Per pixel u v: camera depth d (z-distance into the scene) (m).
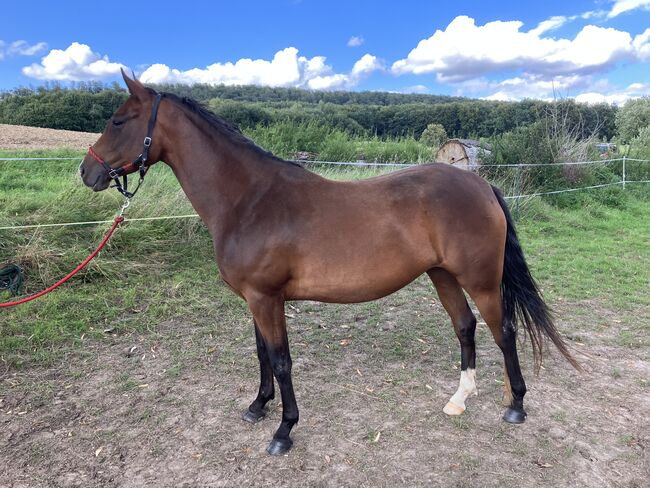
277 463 2.49
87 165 2.56
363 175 8.27
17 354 3.63
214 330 4.18
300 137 10.87
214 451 2.60
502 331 2.74
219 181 2.52
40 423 2.85
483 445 2.61
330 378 3.37
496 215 2.61
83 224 5.68
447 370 3.49
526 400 3.06
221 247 2.51
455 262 2.57
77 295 4.62
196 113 2.55
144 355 3.73
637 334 4.08
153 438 2.71
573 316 4.49
